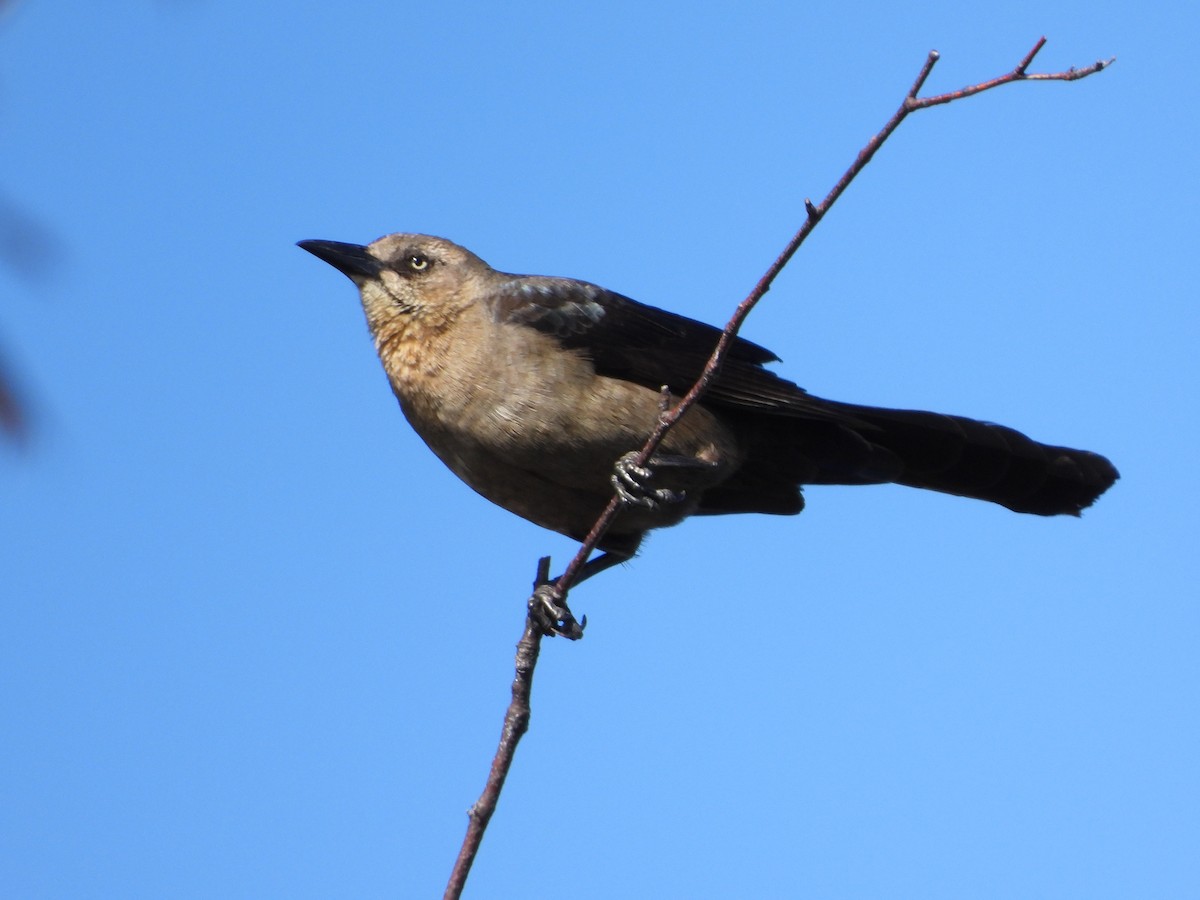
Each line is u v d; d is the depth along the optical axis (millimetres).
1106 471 12711
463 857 7469
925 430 12281
